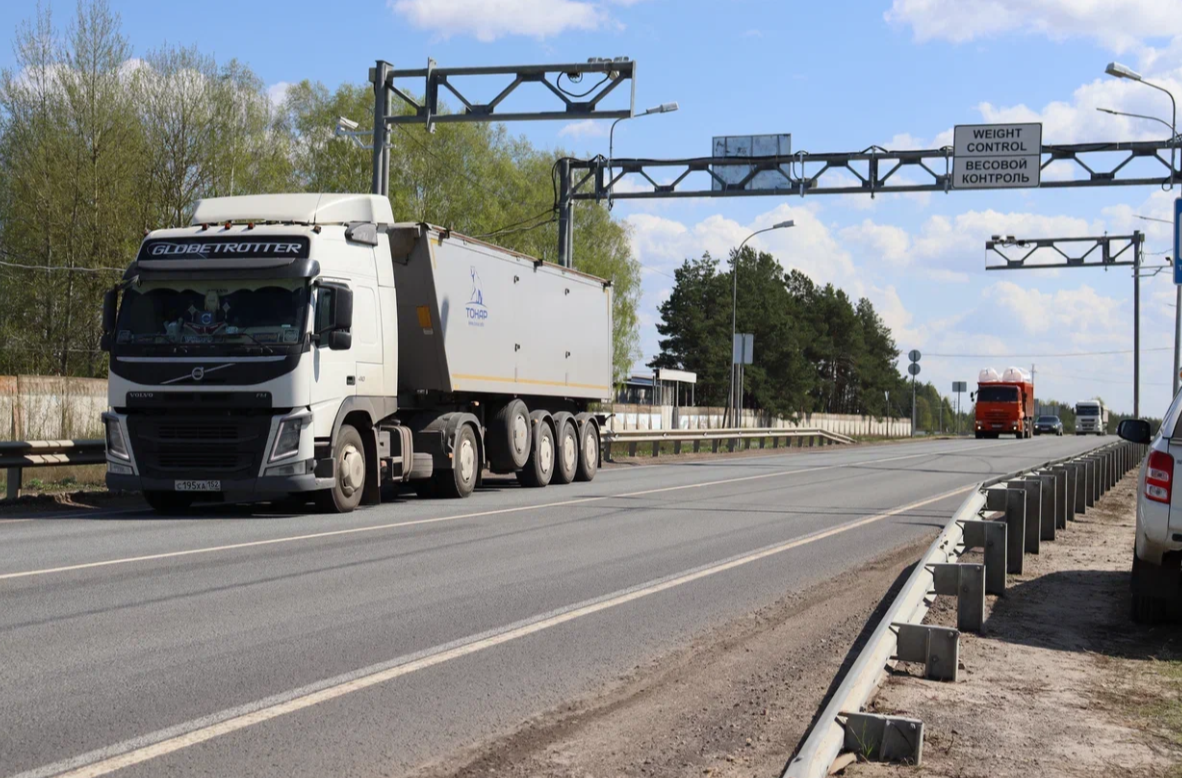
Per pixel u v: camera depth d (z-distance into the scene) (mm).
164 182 43000
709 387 90188
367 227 15922
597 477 25062
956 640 6852
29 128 40406
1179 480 8602
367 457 16016
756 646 7660
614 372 60250
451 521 14602
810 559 11844
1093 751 5516
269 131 45875
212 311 14305
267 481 14039
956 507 18094
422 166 48500
